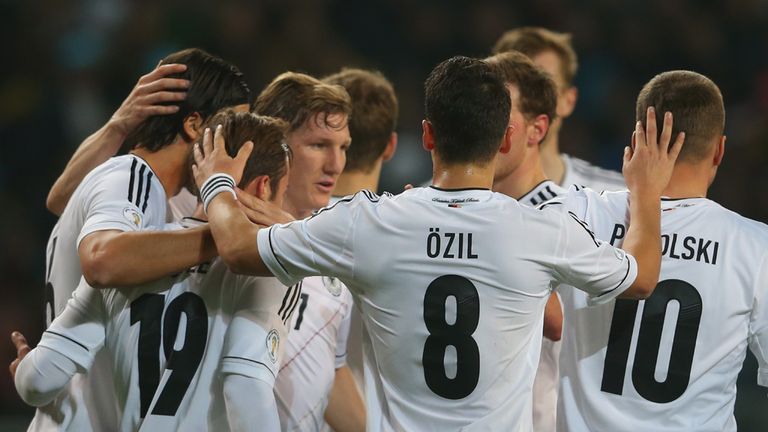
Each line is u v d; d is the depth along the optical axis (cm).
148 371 1195
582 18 4222
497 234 1127
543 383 1379
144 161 1263
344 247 1139
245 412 1154
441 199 1145
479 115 1137
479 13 4178
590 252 1143
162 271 1152
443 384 1138
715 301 1232
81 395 1248
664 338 1230
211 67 1314
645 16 4312
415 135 3809
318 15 4138
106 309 1218
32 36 3916
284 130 1277
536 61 2109
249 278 1201
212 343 1193
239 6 4041
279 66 3944
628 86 4144
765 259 1249
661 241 1227
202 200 1193
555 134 2056
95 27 3975
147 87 1291
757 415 2403
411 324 1141
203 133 1259
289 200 1474
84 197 1242
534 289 1139
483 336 1130
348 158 1656
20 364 1222
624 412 1232
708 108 1267
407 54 4153
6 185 3547
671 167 1239
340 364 1440
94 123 3706
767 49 4297
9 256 3428
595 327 1252
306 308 1373
